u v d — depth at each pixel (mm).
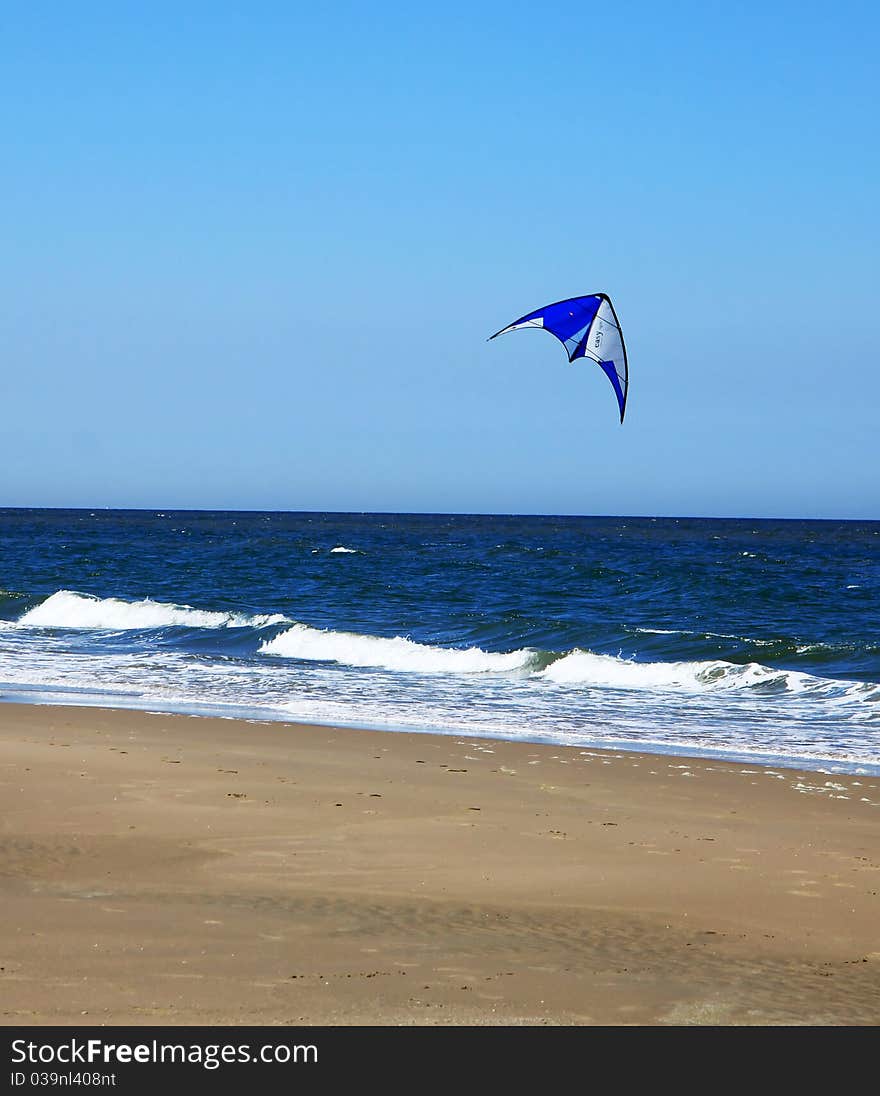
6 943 8445
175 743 18562
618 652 34281
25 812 13445
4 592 49531
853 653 32594
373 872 11266
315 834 12805
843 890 10977
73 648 34594
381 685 27406
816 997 7938
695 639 35406
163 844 12125
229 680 27688
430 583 60125
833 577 68250
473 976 8094
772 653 33125
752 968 8578
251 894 10258
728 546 120375
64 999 7363
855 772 17531
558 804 14867
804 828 13758
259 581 61219
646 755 18719
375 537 138500
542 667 30391
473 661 31391
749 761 18406
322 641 34188
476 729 21328
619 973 8320
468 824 13531
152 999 7410
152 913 9414
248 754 17781
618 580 61688
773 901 10562
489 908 10078
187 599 51031
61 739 18656
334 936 8953
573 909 10148
